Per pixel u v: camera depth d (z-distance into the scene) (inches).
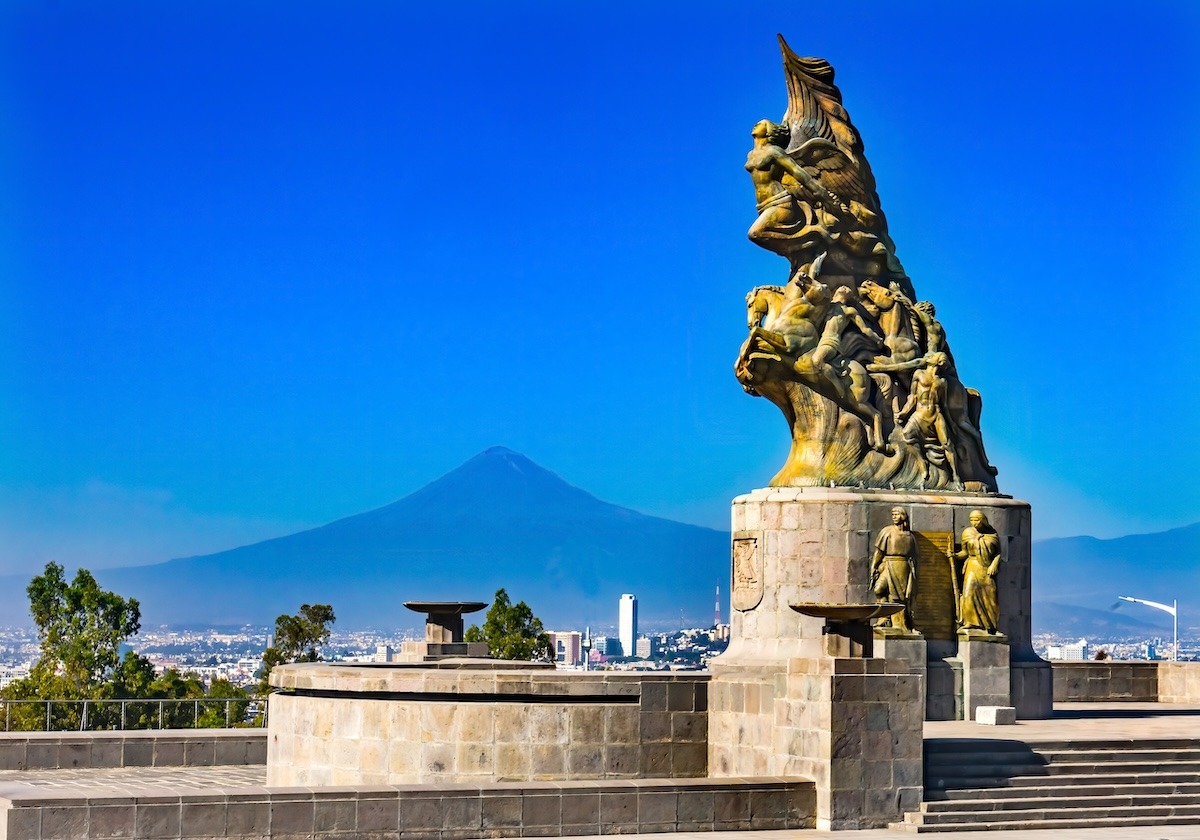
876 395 1656.0
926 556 1589.6
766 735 1341.0
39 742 1594.5
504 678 1380.4
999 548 1600.6
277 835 1106.7
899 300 1678.2
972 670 1562.5
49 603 2541.8
